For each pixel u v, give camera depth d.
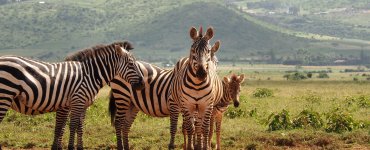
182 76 12.89
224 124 19.77
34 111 13.23
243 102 28.89
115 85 14.53
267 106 27.62
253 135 16.56
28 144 15.67
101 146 15.65
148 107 14.49
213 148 15.48
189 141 13.23
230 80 15.02
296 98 33.59
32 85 12.80
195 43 12.33
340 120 17.27
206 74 12.10
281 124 18.03
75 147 15.23
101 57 14.09
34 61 13.15
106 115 21.94
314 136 16.11
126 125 14.82
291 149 15.12
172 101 13.94
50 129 18.53
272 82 83.19
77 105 13.56
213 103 13.23
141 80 14.09
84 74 13.78
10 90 12.54
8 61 12.66
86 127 18.48
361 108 26.89
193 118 13.03
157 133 17.34
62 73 13.37
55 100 13.21
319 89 53.38
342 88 57.09
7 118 20.56
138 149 15.09
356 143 15.54
